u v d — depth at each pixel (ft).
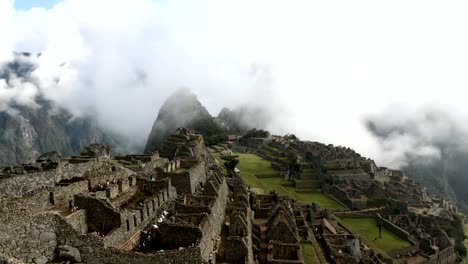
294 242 237.66
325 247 310.45
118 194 173.17
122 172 203.72
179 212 185.16
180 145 441.68
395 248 424.87
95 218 143.02
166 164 258.78
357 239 333.62
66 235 124.36
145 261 130.00
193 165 267.80
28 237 115.55
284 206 297.53
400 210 556.51
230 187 328.49
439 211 606.14
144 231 154.71
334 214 522.06
